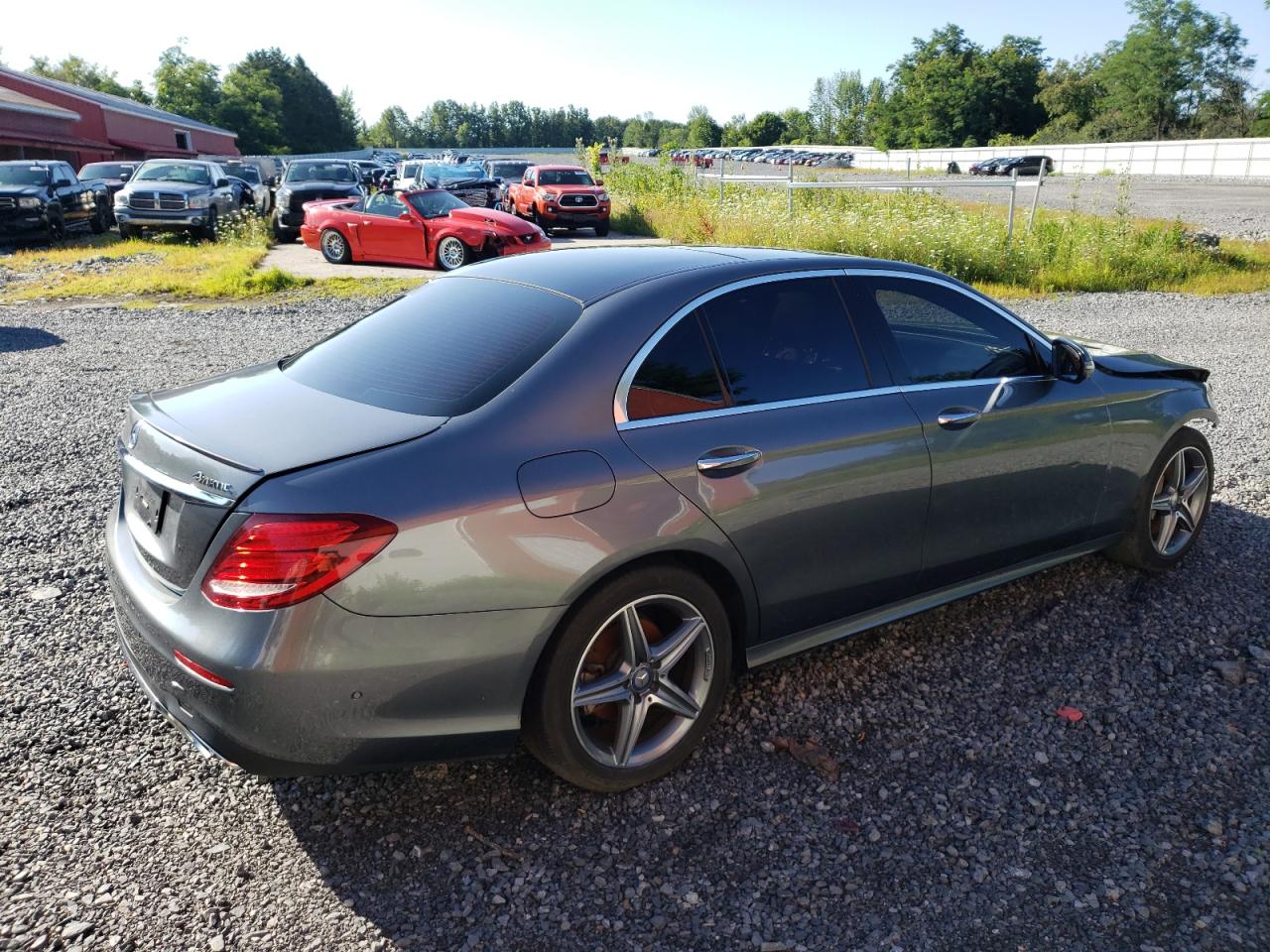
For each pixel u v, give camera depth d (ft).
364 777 9.59
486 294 10.53
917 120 312.91
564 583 8.19
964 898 8.01
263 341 33.09
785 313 10.38
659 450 8.91
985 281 50.42
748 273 10.32
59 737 10.10
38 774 9.46
